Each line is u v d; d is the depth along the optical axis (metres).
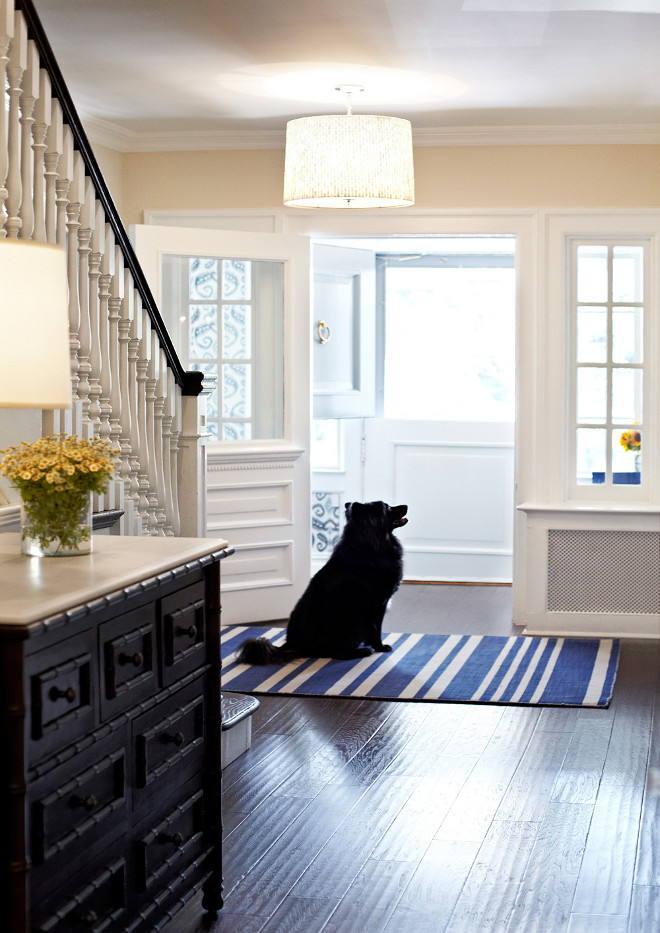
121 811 2.11
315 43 4.31
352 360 6.90
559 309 5.80
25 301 2.01
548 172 5.78
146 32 4.17
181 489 4.09
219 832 2.59
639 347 5.87
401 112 5.45
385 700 4.38
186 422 4.07
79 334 3.26
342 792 3.34
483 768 3.56
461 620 6.06
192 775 2.47
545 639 5.58
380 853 2.90
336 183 4.87
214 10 3.92
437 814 3.17
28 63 2.95
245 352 5.96
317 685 4.58
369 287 6.93
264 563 5.98
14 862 1.76
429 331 7.38
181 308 5.86
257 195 5.96
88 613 1.91
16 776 1.75
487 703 4.34
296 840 2.98
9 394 1.99
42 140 3.02
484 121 5.63
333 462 7.44
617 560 5.67
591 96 5.12
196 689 2.49
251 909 2.60
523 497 5.88
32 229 2.98
